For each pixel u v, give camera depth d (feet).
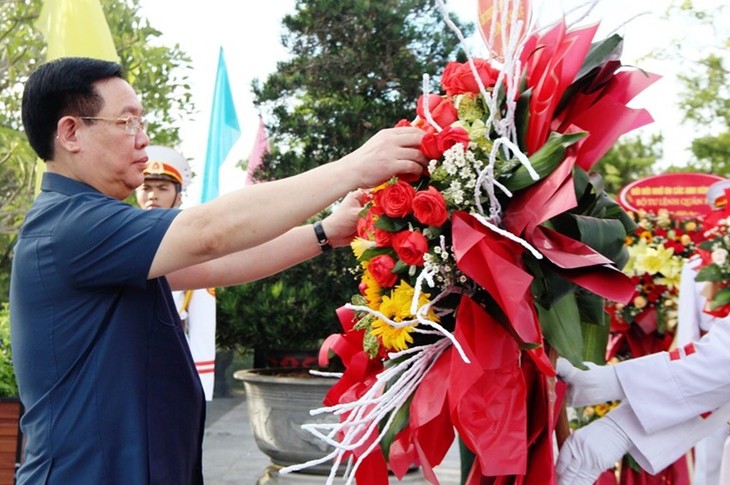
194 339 15.16
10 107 26.71
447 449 6.57
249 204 6.29
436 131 6.47
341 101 17.98
